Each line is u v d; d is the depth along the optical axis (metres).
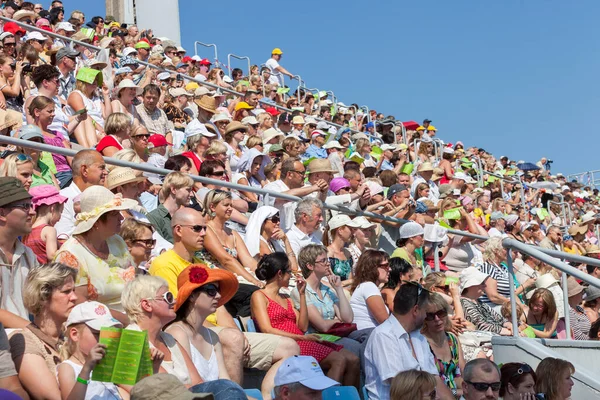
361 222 10.41
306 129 18.31
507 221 16.05
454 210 13.16
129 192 8.04
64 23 15.85
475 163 22.75
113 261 6.39
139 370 4.84
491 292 10.23
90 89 11.82
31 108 9.42
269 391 6.52
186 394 4.39
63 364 4.99
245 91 19.03
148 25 22.22
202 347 6.05
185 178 8.41
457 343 7.80
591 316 11.23
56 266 5.32
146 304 5.50
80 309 5.09
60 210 7.19
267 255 7.41
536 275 11.86
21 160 7.23
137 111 12.83
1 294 5.77
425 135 22.27
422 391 6.13
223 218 8.49
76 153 7.95
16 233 5.85
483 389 6.68
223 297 6.24
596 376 7.91
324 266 7.84
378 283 8.38
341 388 6.62
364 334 7.68
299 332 7.32
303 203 9.62
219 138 14.07
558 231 16.67
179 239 7.07
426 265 11.07
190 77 17.38
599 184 28.14
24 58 12.45
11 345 5.07
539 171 26.70
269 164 11.95
